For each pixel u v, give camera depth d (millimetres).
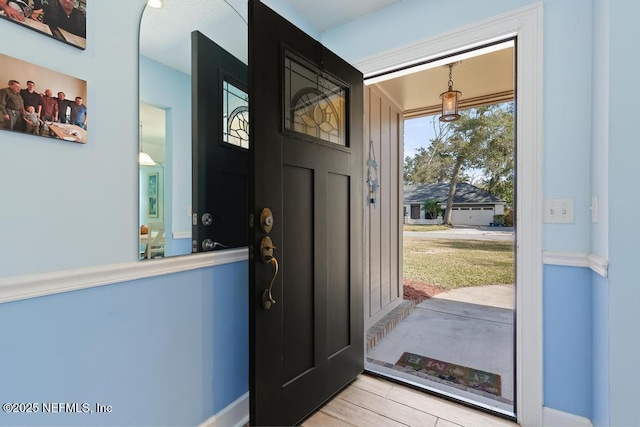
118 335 1062
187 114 1338
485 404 1630
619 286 1092
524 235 1439
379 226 3062
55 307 918
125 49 1098
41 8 884
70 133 947
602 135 1170
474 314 3314
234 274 1505
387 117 3277
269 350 1331
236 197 1568
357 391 1780
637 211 1073
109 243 1048
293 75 1473
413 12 1739
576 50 1326
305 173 1533
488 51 1632
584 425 1317
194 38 1373
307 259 1539
